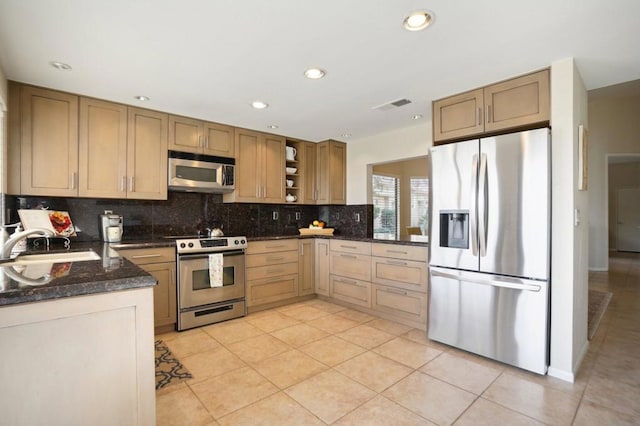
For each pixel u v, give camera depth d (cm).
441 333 278
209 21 173
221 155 369
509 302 239
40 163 262
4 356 95
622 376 226
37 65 224
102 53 208
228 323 334
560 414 183
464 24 176
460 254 263
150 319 117
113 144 298
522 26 178
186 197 373
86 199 310
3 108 236
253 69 231
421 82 255
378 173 585
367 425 174
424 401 196
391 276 337
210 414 183
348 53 209
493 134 267
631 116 630
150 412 117
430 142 367
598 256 650
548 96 229
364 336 298
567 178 219
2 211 237
